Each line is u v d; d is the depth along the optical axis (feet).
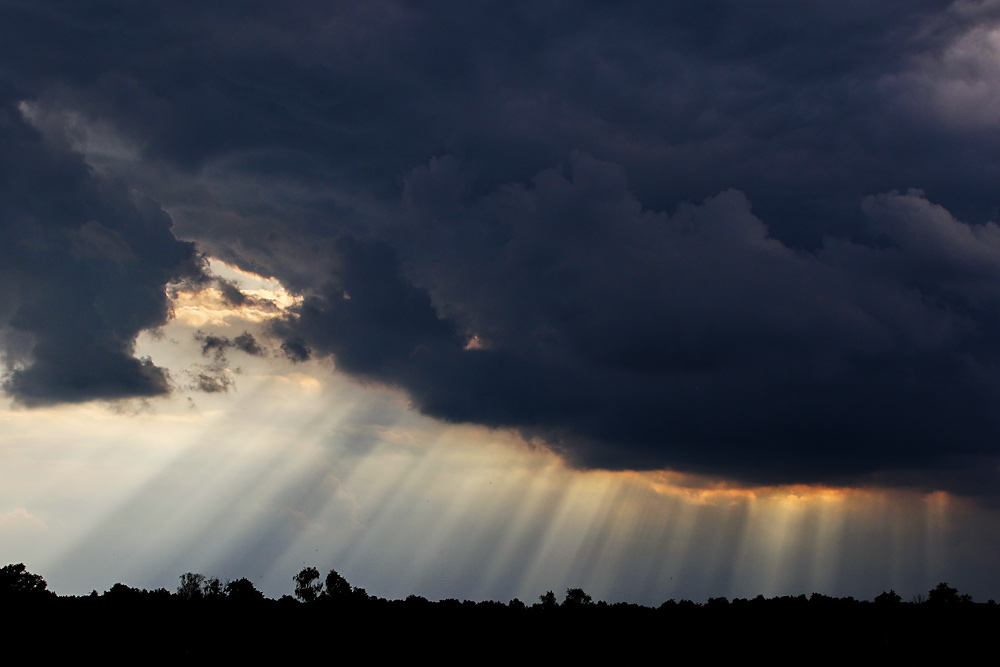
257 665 356.18
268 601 481.46
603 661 367.86
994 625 371.76
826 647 361.30
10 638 366.63
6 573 463.01
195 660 358.43
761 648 369.91
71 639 374.22
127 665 344.08
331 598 498.28
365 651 381.40
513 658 373.61
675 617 447.01
